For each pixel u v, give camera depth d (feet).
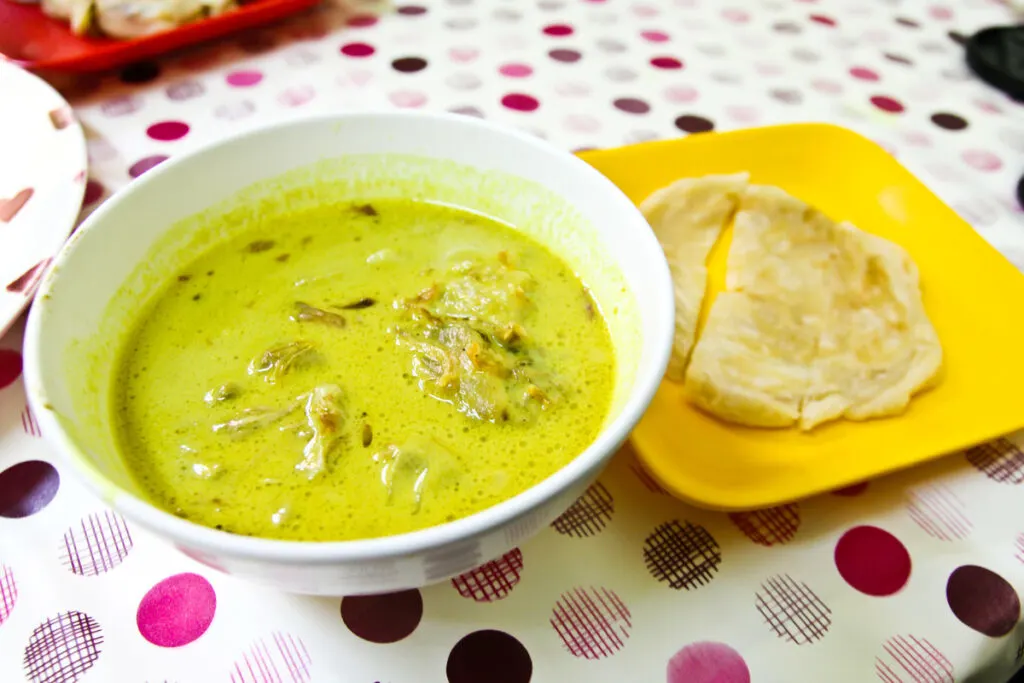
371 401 0.89
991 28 1.80
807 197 1.38
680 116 1.54
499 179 1.03
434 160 1.04
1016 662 0.88
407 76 1.58
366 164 1.05
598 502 0.94
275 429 0.86
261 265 1.01
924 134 1.53
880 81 1.67
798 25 1.85
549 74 1.62
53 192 1.17
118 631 0.82
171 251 0.96
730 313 1.16
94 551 0.87
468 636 0.83
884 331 1.14
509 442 0.87
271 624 0.83
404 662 0.81
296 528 0.79
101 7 1.52
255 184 1.01
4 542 0.87
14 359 1.02
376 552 0.64
